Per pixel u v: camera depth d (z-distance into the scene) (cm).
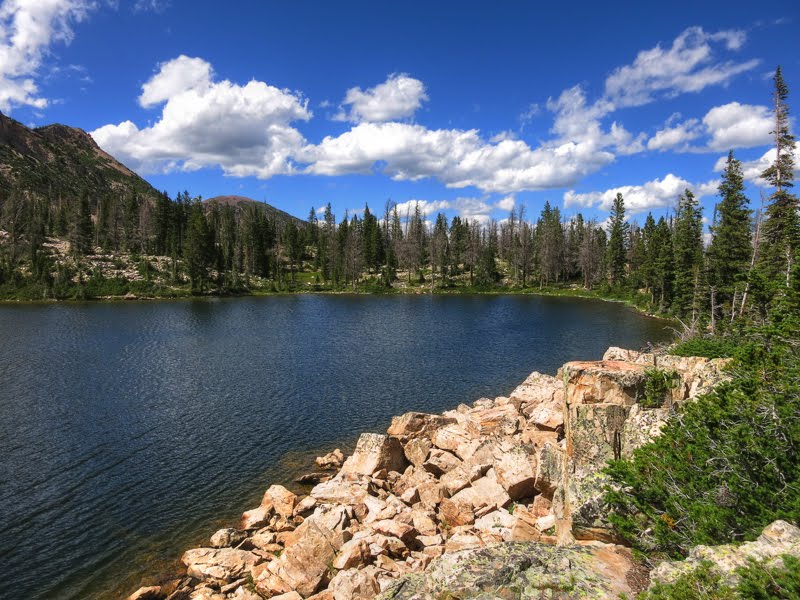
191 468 2653
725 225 6325
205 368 4850
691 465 1126
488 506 1889
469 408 3375
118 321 7994
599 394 1488
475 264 16188
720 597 730
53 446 2898
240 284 13762
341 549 1619
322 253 17012
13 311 9075
